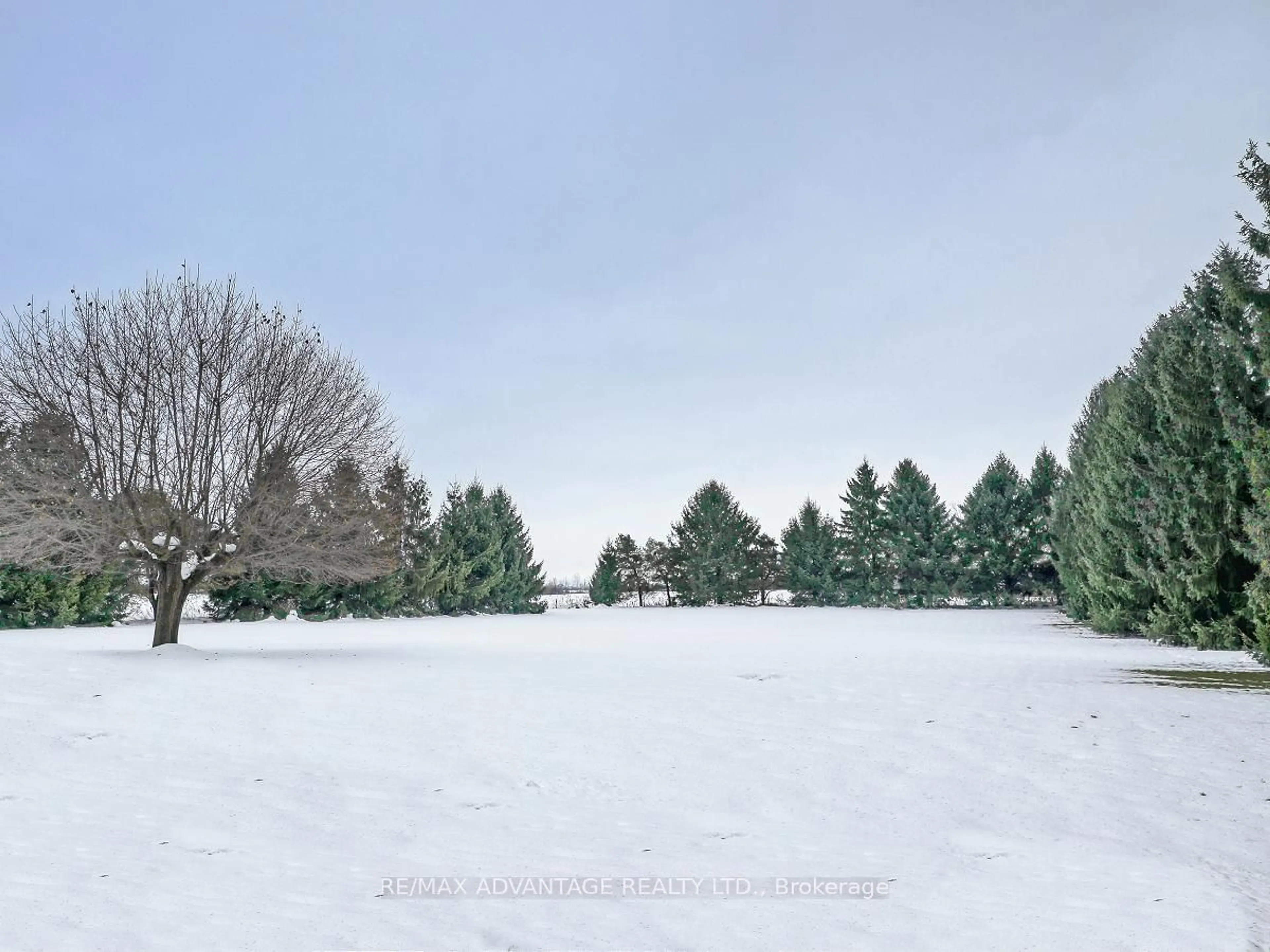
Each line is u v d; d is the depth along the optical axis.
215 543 22.56
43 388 22.25
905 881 5.33
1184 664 19.62
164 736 10.31
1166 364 25.45
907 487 77.06
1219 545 23.91
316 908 4.74
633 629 40.81
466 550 62.25
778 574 83.81
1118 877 5.36
